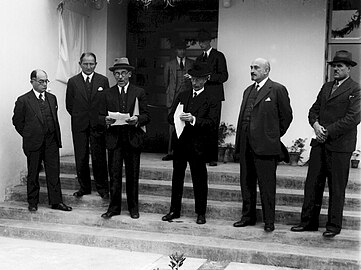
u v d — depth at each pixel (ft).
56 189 22.75
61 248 20.22
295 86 27.76
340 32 27.61
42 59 26.78
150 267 17.94
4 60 24.22
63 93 28.78
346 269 17.61
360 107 18.20
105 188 23.26
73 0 28.89
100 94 23.02
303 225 19.56
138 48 32.50
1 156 24.36
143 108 21.38
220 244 19.35
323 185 19.43
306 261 18.03
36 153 22.49
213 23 30.76
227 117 28.76
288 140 27.89
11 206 23.32
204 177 20.62
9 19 24.44
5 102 24.43
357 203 21.06
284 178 23.27
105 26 30.71
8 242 20.94
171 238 20.10
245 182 20.21
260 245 19.26
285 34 27.84
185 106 20.65
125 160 21.45
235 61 28.63
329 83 19.39
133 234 20.66
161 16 31.86
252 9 28.27
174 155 20.98
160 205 22.36
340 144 18.42
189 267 18.01
